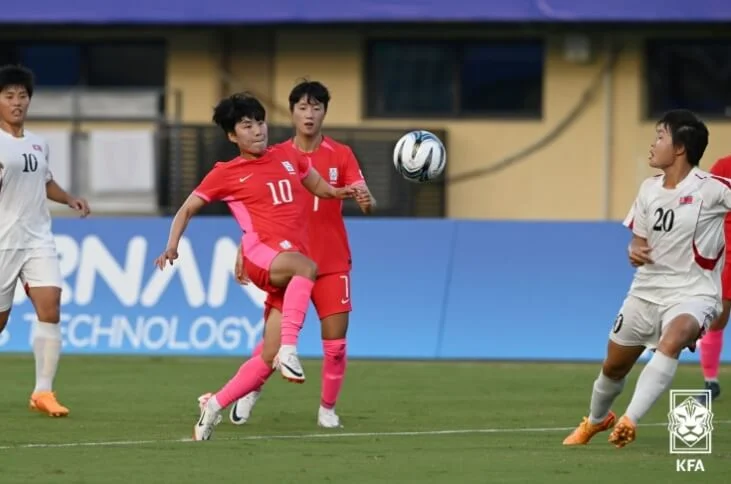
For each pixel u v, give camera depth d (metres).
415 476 29.77
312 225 38.34
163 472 30.19
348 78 87.50
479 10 82.69
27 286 40.88
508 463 31.47
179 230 34.72
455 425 39.12
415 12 83.31
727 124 84.50
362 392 46.94
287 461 31.75
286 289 33.97
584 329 56.97
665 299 32.41
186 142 83.38
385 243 59.00
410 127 87.25
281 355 33.28
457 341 57.59
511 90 87.31
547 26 82.38
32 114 89.19
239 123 34.62
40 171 40.59
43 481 29.11
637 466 31.05
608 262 57.41
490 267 58.19
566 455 32.75
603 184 85.56
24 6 86.44
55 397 42.44
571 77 85.69
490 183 87.06
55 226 60.34
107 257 59.94
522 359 57.00
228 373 52.34
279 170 34.88
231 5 84.69
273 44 88.94
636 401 31.38
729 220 44.44
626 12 81.31
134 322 59.31
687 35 84.50
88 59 90.94
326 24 84.12
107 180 84.81
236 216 35.00
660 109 85.75
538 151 86.38
